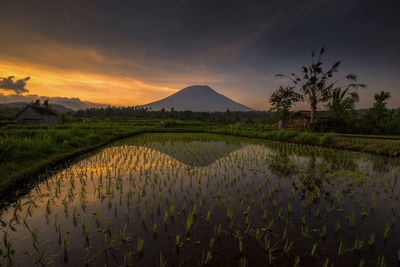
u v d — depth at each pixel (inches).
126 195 200.5
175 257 113.5
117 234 134.9
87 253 112.1
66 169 300.5
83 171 289.4
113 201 186.5
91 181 245.0
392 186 232.4
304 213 166.4
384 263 110.1
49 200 187.2
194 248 121.3
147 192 209.5
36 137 437.7
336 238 132.8
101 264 108.2
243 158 390.0
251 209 172.4
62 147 429.4
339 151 477.4
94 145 512.7
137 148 513.0
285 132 737.0
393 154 407.8
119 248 121.0
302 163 348.5
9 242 125.8
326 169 308.3
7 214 163.0
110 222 149.5
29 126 1033.5
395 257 115.6
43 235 134.2
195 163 345.1
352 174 277.9
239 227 144.1
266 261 111.3
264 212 163.6
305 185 235.9
